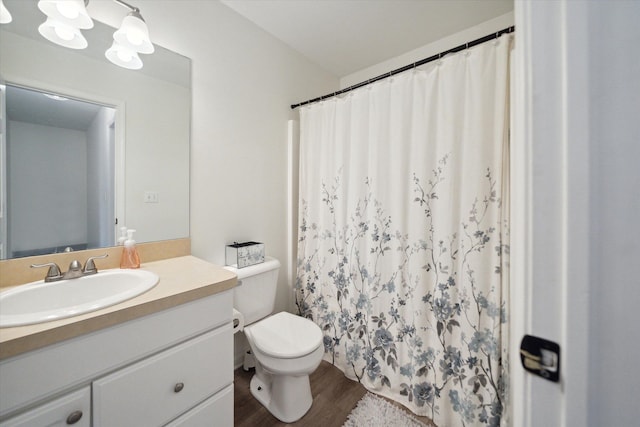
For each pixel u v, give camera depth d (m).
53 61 1.03
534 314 0.39
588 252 0.35
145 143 1.28
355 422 1.30
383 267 1.51
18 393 0.61
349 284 1.65
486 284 1.18
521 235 0.40
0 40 0.93
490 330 1.16
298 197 2.00
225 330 1.02
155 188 1.31
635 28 0.32
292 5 1.55
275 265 1.65
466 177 1.22
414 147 1.39
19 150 0.97
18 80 0.97
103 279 1.03
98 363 0.72
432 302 1.34
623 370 0.33
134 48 1.15
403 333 1.43
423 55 1.93
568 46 0.36
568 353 0.36
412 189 1.40
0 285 0.92
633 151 0.32
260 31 1.74
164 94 1.33
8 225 0.95
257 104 1.75
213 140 1.53
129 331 0.77
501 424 1.12
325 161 1.79
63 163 1.07
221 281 0.99
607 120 0.34
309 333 1.40
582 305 0.35
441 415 1.28
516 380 0.42
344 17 1.64
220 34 1.54
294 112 2.00
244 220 1.71
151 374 0.82
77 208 1.10
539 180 0.38
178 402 0.88
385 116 1.49
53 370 0.65
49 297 0.91
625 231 0.33
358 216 1.60
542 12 0.38
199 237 1.49
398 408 1.39
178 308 0.88
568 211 0.36
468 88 1.21
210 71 1.50
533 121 0.38
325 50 2.00
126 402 0.77
